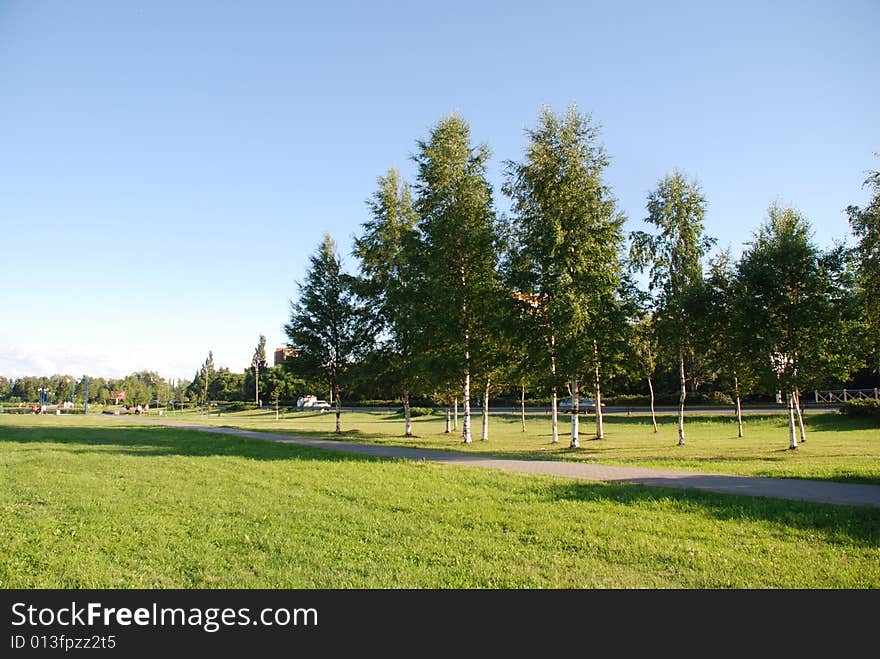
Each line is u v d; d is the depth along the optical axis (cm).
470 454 2059
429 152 3045
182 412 9306
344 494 1177
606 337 2500
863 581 637
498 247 2934
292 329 3838
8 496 1190
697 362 3669
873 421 3225
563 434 3528
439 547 783
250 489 1253
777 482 1266
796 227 2338
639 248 3003
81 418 5788
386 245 3509
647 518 927
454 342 2905
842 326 2141
